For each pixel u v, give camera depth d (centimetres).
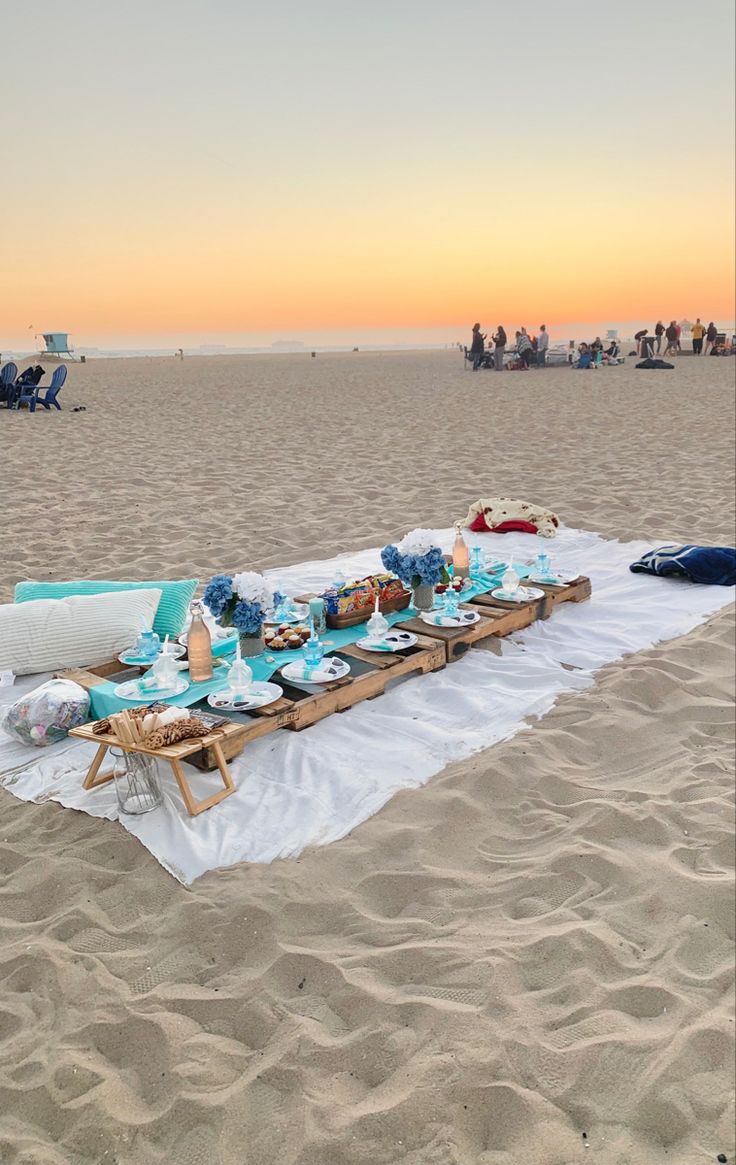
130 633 505
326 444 1455
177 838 345
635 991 263
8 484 1145
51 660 494
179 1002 267
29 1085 240
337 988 269
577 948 280
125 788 369
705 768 390
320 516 930
